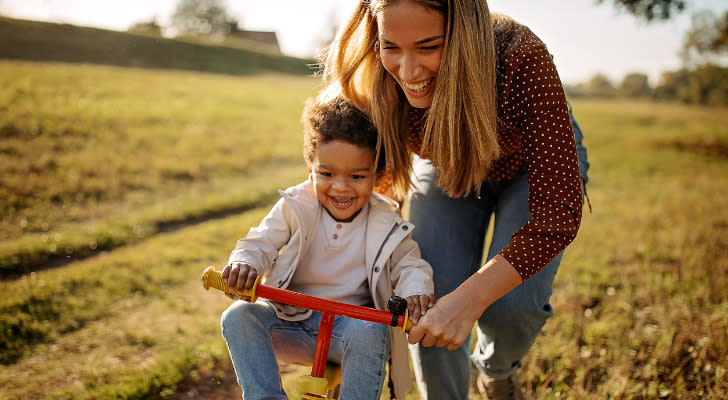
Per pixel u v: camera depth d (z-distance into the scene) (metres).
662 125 22.53
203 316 4.19
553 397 2.89
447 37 1.75
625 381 2.94
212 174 9.16
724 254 5.31
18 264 5.17
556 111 1.81
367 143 2.10
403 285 2.05
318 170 2.11
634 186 10.02
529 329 2.24
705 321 3.60
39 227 6.25
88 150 9.34
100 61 22.95
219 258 5.60
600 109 28.61
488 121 1.84
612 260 5.23
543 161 1.83
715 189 9.90
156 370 3.28
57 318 4.03
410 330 1.77
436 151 2.01
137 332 3.87
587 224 6.72
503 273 1.75
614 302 4.17
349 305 1.78
